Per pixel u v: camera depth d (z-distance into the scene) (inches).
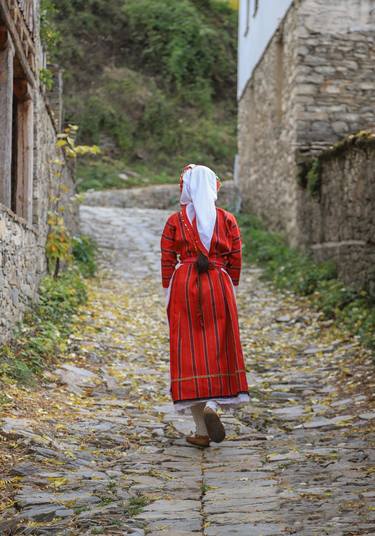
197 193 201.3
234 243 203.3
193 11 1336.1
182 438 210.4
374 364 289.0
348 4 544.4
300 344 348.2
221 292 198.4
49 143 402.6
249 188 803.4
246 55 833.5
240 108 895.7
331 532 132.3
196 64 1298.0
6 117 259.9
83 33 1285.7
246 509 148.6
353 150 422.6
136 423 222.4
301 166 529.0
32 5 327.3
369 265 396.8
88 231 698.2
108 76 1217.4
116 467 180.1
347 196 434.9
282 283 478.6
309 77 545.6
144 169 1111.0
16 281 279.0
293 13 560.4
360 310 370.6
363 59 548.1
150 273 548.4
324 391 265.9
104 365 296.5
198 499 156.9
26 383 240.1
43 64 389.4
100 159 1102.4
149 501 154.7
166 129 1180.5
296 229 551.5
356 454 185.8
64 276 428.5
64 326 332.5
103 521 141.3
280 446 201.0
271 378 290.2
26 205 327.6
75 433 203.5
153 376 289.3
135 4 1333.7
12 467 168.9
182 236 200.2
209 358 194.9
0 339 247.9
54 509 147.0
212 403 191.3
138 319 398.3
